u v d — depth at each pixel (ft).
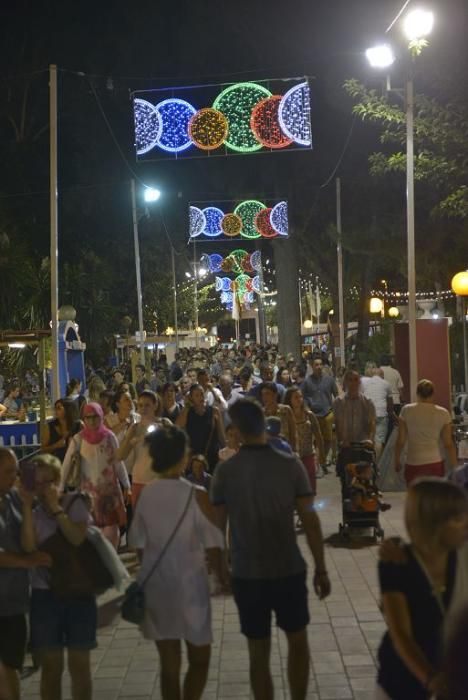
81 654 19.01
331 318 173.58
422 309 90.94
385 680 13.71
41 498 19.21
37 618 19.06
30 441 57.62
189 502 18.88
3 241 103.91
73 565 18.79
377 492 37.52
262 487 18.53
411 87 55.47
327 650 24.06
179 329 238.68
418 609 13.32
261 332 204.33
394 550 13.58
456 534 12.91
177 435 19.17
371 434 41.34
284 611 18.65
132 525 19.02
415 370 56.44
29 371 95.20
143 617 18.43
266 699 18.49
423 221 85.30
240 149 65.31
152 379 90.94
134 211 118.32
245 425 18.94
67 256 141.69
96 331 133.39
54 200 60.90
